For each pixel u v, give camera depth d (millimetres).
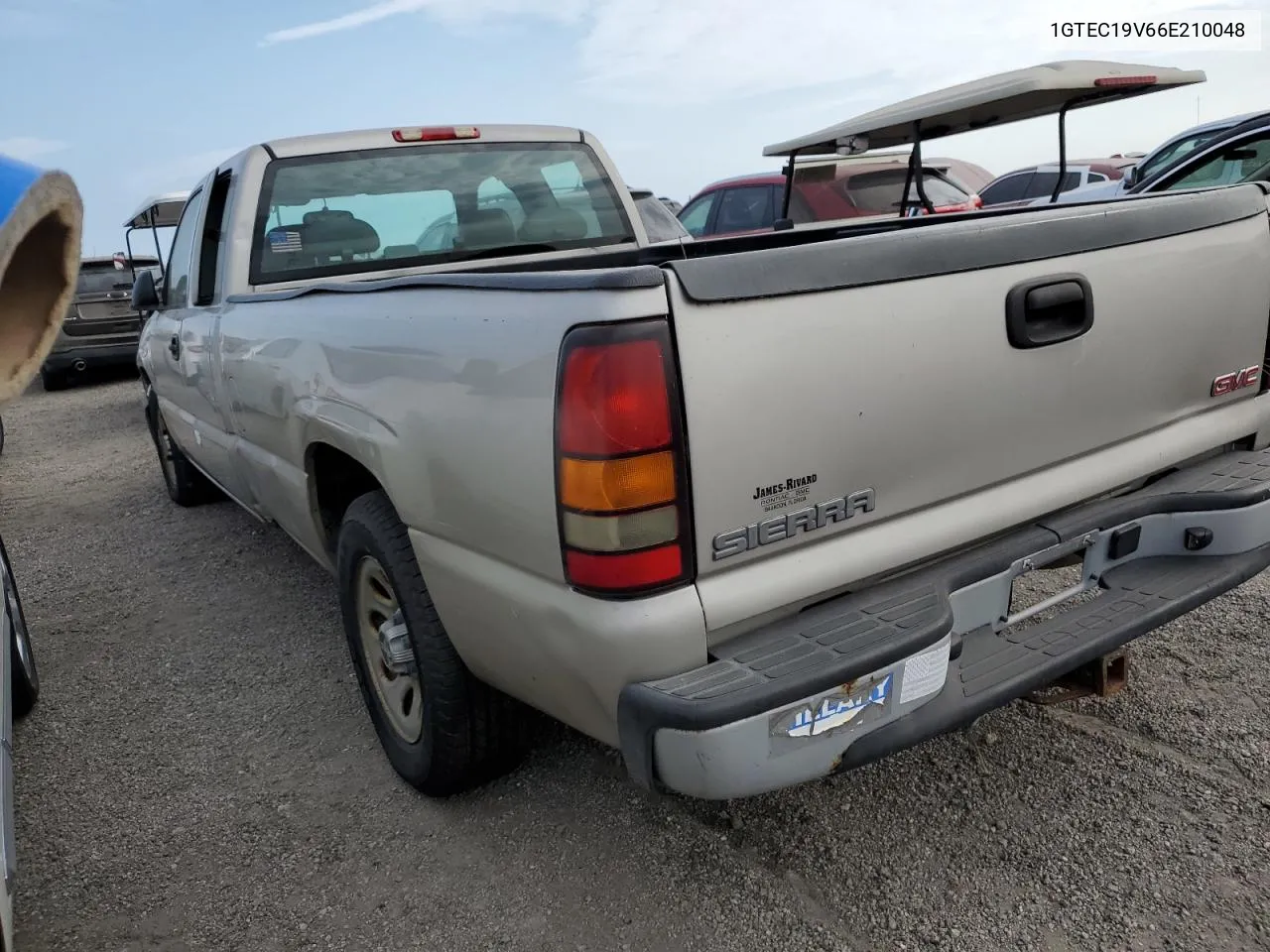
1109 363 2316
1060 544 2248
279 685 3545
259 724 3273
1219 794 2449
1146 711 2836
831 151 5141
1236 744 2641
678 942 2123
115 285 12328
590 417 1690
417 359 2150
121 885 2479
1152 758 2621
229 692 3527
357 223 3770
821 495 1897
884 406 1947
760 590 1836
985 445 2135
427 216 3895
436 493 2141
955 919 2121
